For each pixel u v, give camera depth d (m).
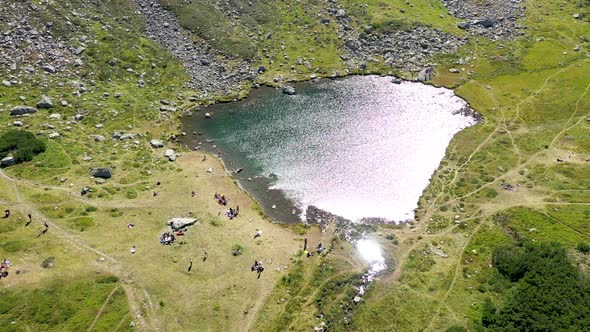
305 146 85.00
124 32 105.38
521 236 62.78
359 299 56.53
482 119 91.56
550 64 105.94
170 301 54.97
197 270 58.97
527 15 125.00
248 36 113.00
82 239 61.44
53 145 77.19
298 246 63.91
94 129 83.62
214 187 74.25
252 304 55.44
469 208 69.56
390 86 103.00
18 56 90.81
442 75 105.38
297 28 116.62
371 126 90.12
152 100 94.50
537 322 49.78
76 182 71.31
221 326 52.97
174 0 116.25
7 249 58.56
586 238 61.31
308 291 57.44
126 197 69.75
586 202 67.94
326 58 110.31
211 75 103.94
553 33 117.38
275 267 60.28
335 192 74.31
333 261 61.50
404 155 82.19
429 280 58.47
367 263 61.31
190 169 78.12
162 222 65.94
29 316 51.81
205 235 64.31
